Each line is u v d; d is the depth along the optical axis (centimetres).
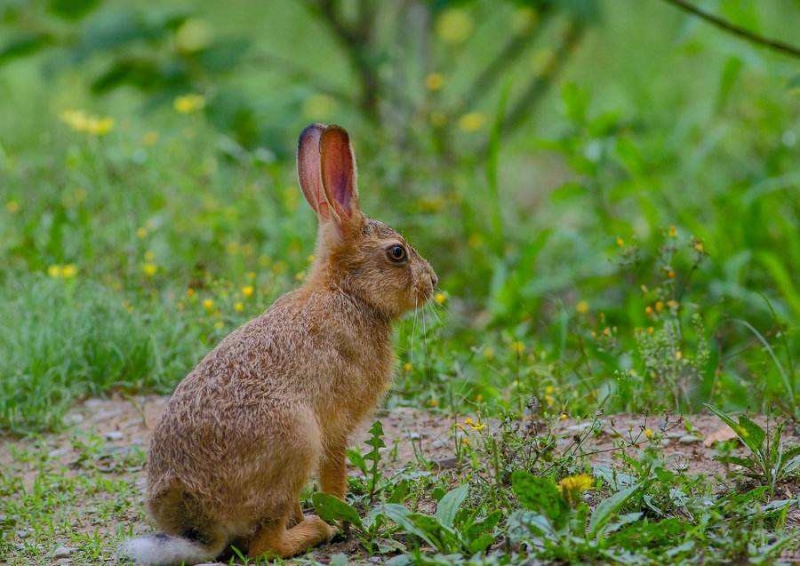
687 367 1035
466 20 1962
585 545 676
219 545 769
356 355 828
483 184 1705
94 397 1108
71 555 801
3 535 847
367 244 853
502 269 1313
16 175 1418
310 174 891
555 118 1966
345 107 1792
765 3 2219
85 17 1662
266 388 771
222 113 1538
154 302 1159
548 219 1677
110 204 1359
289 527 821
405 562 705
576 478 733
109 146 1476
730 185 1529
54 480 936
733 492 783
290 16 2491
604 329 1108
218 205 1381
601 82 2184
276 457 760
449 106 1909
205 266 1259
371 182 1478
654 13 2394
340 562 718
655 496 778
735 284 1274
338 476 827
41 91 2103
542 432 918
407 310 872
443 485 850
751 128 1664
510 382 1064
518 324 1302
